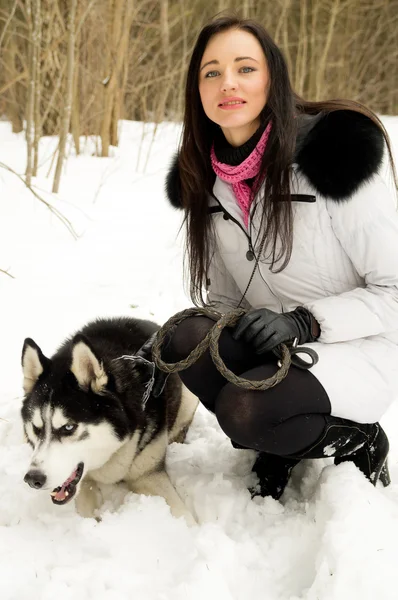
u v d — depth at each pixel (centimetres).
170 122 869
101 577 171
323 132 183
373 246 185
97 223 509
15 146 736
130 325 276
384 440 209
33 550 187
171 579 173
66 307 366
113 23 681
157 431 231
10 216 489
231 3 906
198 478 228
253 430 183
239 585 173
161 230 512
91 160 709
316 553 179
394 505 189
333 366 186
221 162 202
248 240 204
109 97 709
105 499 232
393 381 193
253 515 205
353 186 180
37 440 212
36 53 510
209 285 234
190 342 200
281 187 187
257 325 182
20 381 296
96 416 211
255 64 186
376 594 156
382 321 187
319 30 1023
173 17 915
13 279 389
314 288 201
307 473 229
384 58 1125
